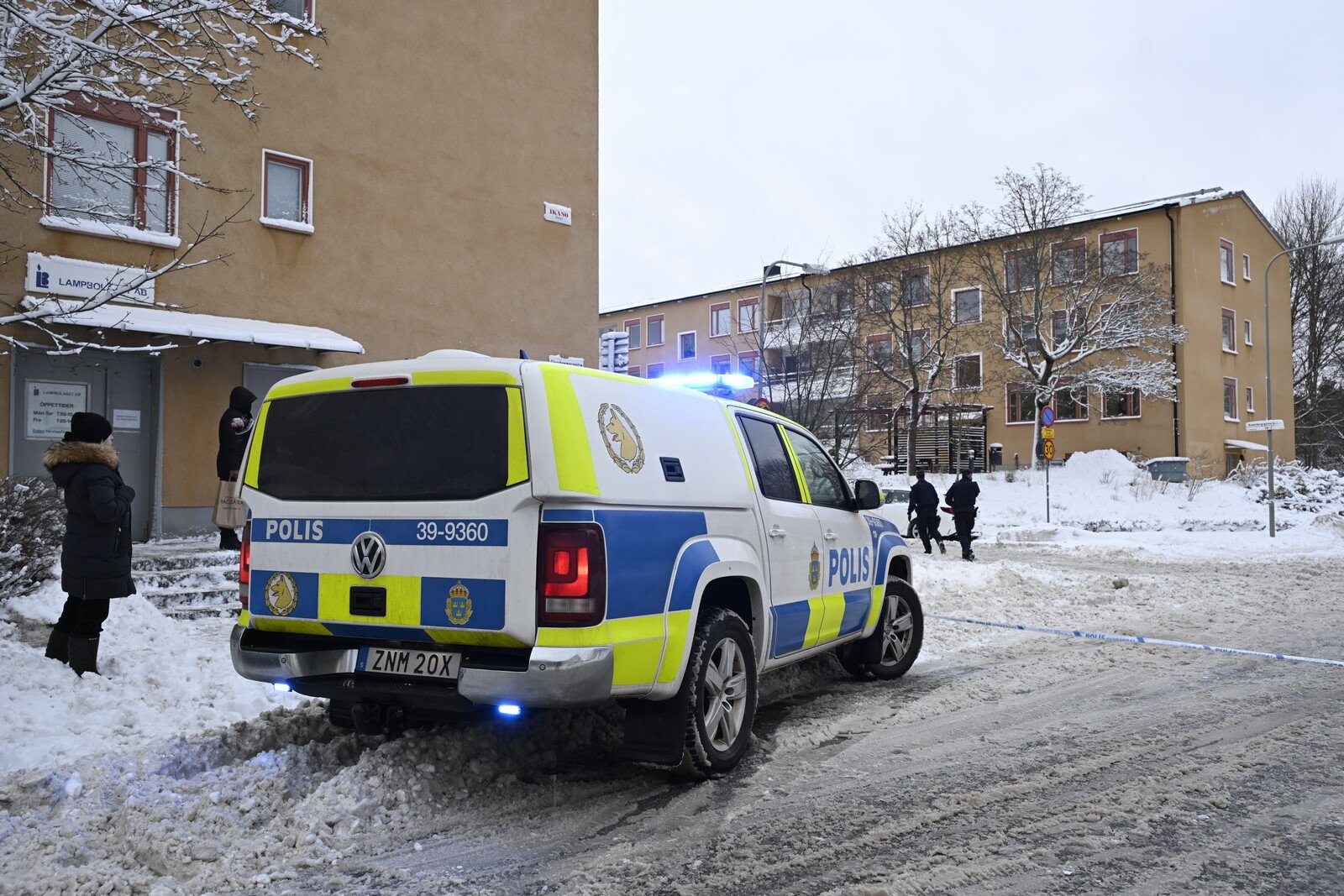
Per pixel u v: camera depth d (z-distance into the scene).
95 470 6.28
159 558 10.30
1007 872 3.77
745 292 50.94
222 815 4.20
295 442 4.65
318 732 5.41
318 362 14.73
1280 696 6.88
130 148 12.67
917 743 5.68
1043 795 4.71
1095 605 11.78
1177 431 35.91
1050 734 5.88
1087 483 31.36
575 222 18.34
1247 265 40.94
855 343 28.50
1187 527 26.16
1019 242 33.56
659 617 4.45
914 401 34.25
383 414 4.45
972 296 39.62
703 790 4.79
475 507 4.13
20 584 7.93
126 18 7.05
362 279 15.22
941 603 11.73
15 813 4.34
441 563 4.17
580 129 18.55
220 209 13.61
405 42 15.93
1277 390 43.22
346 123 15.11
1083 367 36.56
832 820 4.36
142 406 13.06
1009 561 18.39
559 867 3.84
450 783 4.71
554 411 4.17
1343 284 49.19
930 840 4.13
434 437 4.30
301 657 4.46
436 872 3.79
